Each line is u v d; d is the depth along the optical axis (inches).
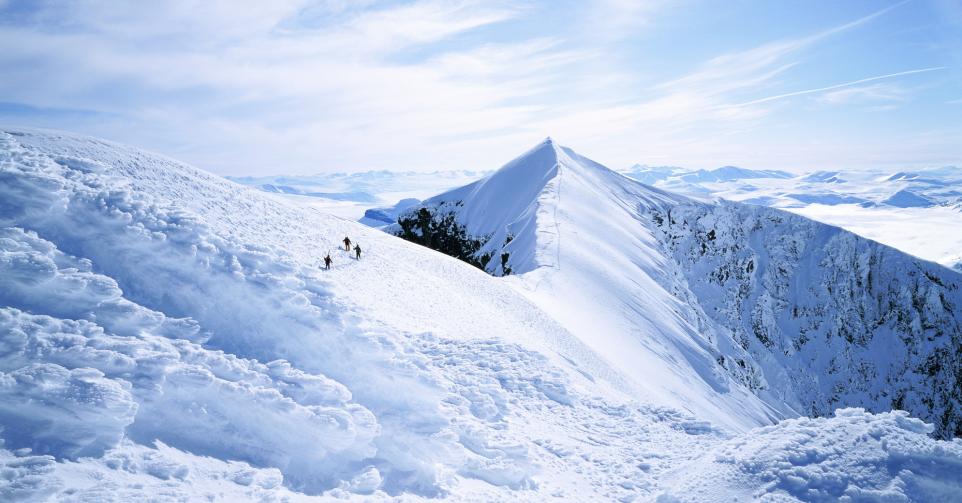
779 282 3956.7
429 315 1010.7
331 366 455.5
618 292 2642.7
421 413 447.5
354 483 354.9
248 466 328.8
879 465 355.3
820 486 348.2
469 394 588.4
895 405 3444.9
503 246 3499.0
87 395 289.7
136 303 404.5
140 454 294.7
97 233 430.6
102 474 269.3
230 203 1130.7
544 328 1422.2
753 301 3826.3
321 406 386.3
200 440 329.7
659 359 2159.2
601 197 4333.2
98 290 373.4
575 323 1856.5
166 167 1119.6
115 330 365.1
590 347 1464.1
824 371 3548.2
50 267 361.1
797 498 343.3
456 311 1133.1
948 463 352.2
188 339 398.0
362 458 381.7
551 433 562.6
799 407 3284.9
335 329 479.2
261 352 433.4
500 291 1628.9
